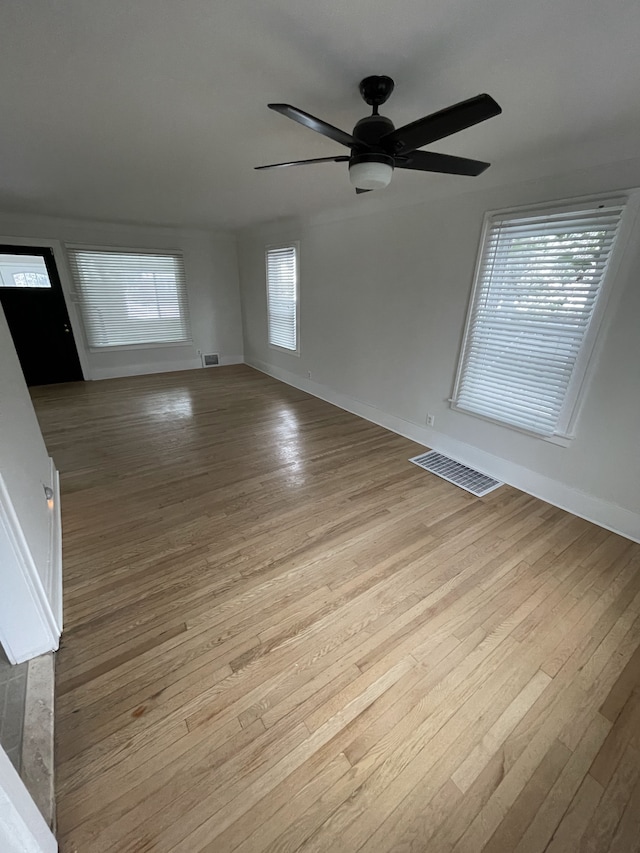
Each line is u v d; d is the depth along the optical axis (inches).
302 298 192.1
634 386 84.2
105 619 65.6
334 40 50.3
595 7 42.8
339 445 139.9
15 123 76.8
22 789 33.1
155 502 101.0
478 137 80.5
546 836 41.0
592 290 86.4
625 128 74.1
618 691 55.9
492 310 108.4
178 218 186.4
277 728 50.2
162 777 44.8
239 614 67.3
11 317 194.4
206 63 55.8
